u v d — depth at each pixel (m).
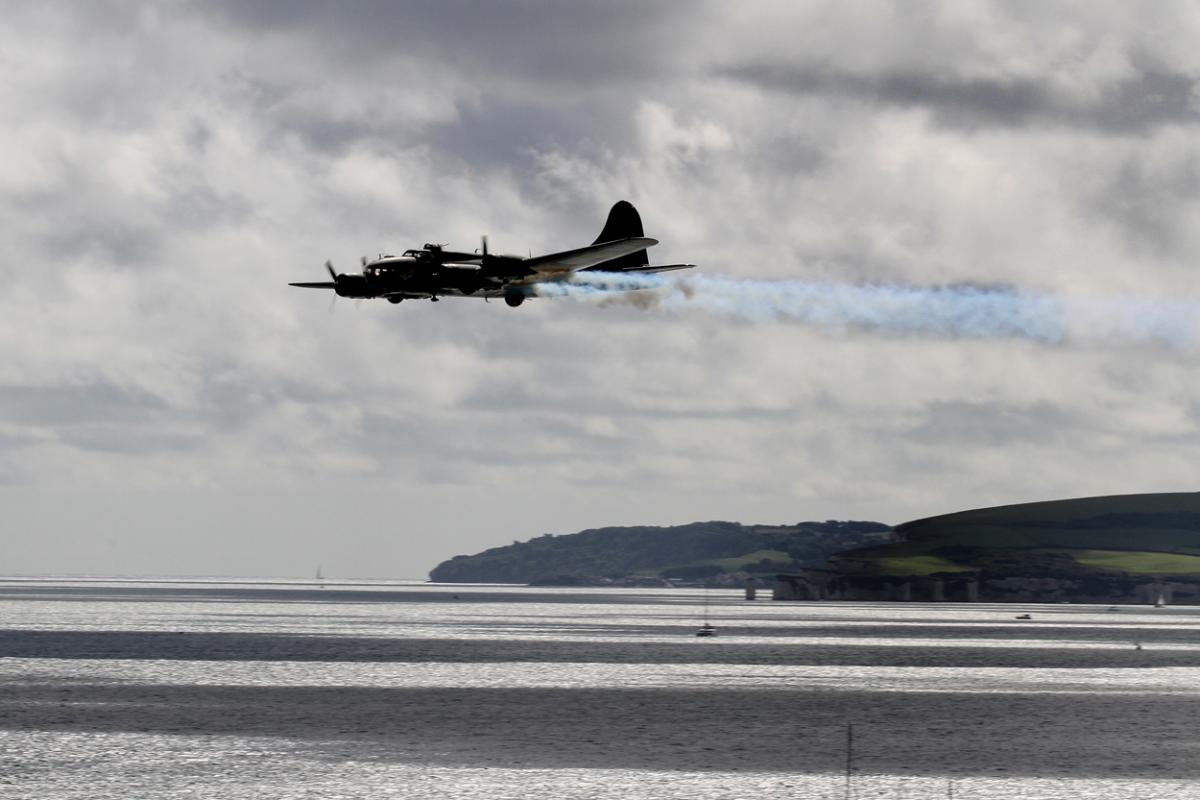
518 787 135.50
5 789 133.00
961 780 143.12
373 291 181.62
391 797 130.12
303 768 145.50
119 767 145.50
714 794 133.25
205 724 180.25
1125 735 178.38
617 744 164.50
